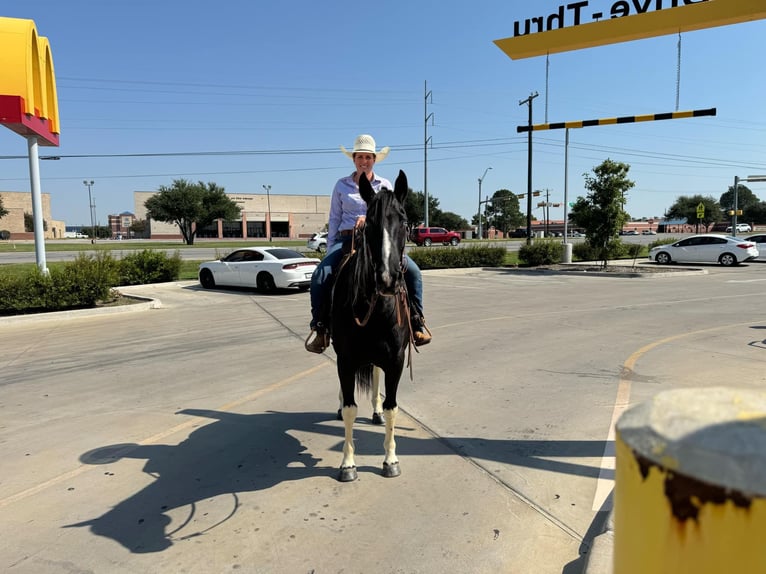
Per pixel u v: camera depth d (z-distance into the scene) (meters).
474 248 27.14
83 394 6.15
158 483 3.90
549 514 3.39
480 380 6.47
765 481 1.08
